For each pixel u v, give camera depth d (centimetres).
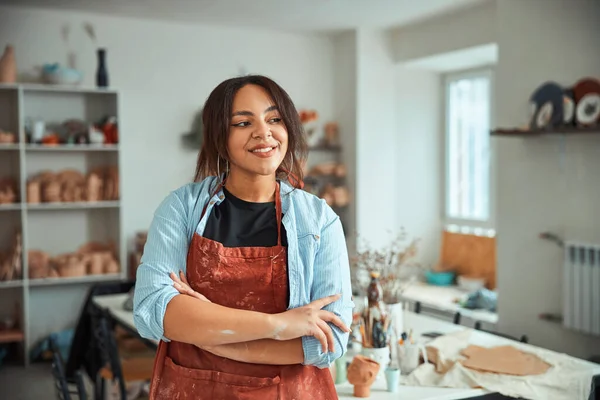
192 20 616
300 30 663
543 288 471
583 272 429
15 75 550
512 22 486
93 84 597
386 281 305
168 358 152
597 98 407
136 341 449
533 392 253
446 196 698
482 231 658
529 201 480
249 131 146
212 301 147
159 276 144
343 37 677
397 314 304
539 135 457
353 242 666
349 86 670
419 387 260
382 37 662
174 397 150
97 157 602
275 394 146
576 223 445
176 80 629
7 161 575
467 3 555
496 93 503
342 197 662
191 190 155
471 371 272
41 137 558
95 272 578
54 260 587
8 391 493
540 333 475
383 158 670
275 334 140
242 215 152
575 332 449
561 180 454
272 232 152
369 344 279
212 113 149
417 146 693
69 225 600
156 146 623
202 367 149
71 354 464
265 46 666
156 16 600
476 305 564
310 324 142
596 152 429
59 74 555
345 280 154
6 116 570
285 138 150
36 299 592
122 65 608
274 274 148
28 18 573
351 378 247
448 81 692
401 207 688
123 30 607
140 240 605
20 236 557
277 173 162
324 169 662
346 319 149
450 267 675
